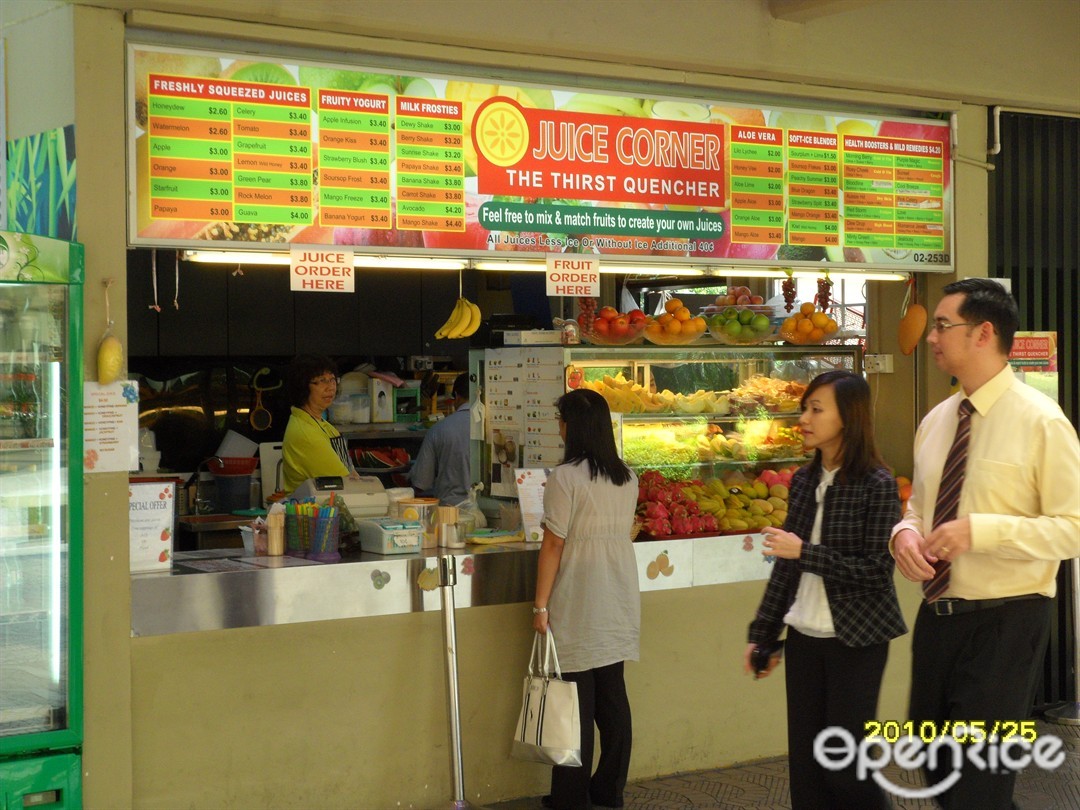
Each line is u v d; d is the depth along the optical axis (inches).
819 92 243.0
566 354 231.5
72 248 172.4
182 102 186.7
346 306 361.4
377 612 200.8
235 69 190.5
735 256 236.4
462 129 209.5
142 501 189.5
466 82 209.8
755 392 254.8
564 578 202.1
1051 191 277.7
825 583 160.6
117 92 181.0
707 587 234.1
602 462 204.2
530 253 216.2
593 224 222.1
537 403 236.4
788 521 169.8
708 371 251.0
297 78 195.6
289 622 193.9
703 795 217.9
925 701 154.5
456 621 209.6
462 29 202.5
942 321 151.5
